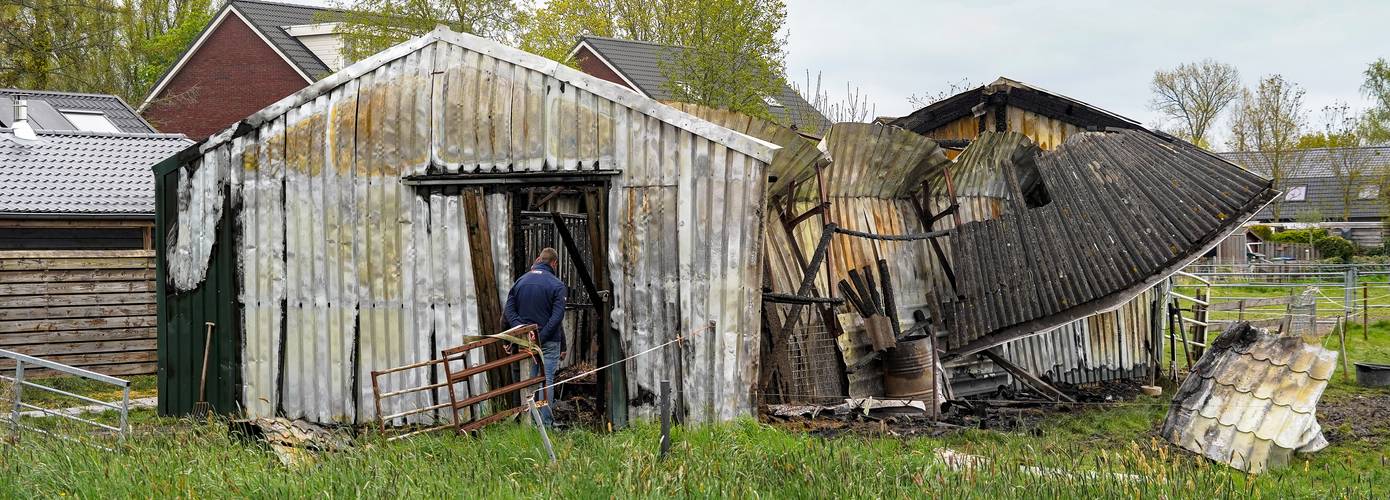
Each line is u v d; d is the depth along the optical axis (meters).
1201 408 11.42
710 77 30.88
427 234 12.09
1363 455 11.21
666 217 11.21
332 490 8.01
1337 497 8.63
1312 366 11.32
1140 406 14.20
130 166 19.17
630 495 7.69
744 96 30.89
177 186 13.45
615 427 11.29
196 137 40.62
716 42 31.17
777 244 13.18
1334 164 52.25
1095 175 15.02
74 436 10.56
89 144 19.72
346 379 12.41
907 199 15.51
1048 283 14.30
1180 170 14.80
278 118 12.85
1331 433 12.33
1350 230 50.53
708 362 11.04
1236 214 14.13
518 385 10.73
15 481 8.13
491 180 11.80
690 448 9.29
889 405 12.61
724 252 11.00
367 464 8.70
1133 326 17.80
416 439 10.25
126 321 16.70
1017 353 15.96
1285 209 57.41
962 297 14.86
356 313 12.39
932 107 20.48
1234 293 29.97
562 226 11.52
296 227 12.73
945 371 14.98
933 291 15.19
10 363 15.95
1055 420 13.10
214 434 10.39
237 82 40.06
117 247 18.00
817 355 13.16
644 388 11.28
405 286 12.17
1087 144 15.62
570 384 13.38
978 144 15.17
